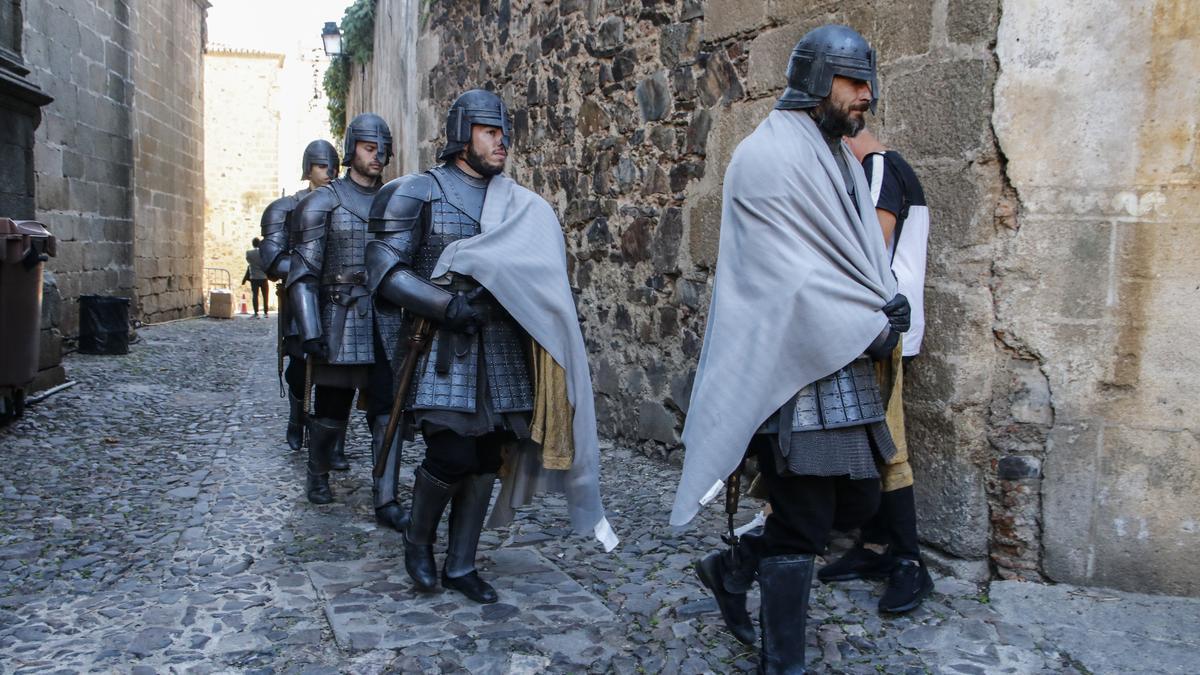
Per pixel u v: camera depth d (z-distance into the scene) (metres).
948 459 3.39
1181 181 3.07
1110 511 3.20
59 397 7.59
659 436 5.39
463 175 3.22
